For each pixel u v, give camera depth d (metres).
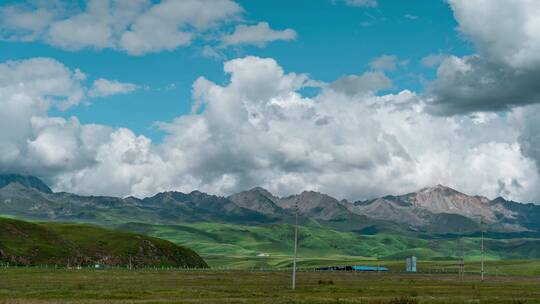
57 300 80.19
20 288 108.69
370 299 89.19
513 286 154.62
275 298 89.12
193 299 84.81
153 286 121.31
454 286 147.75
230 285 130.88
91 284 124.62
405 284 155.00
